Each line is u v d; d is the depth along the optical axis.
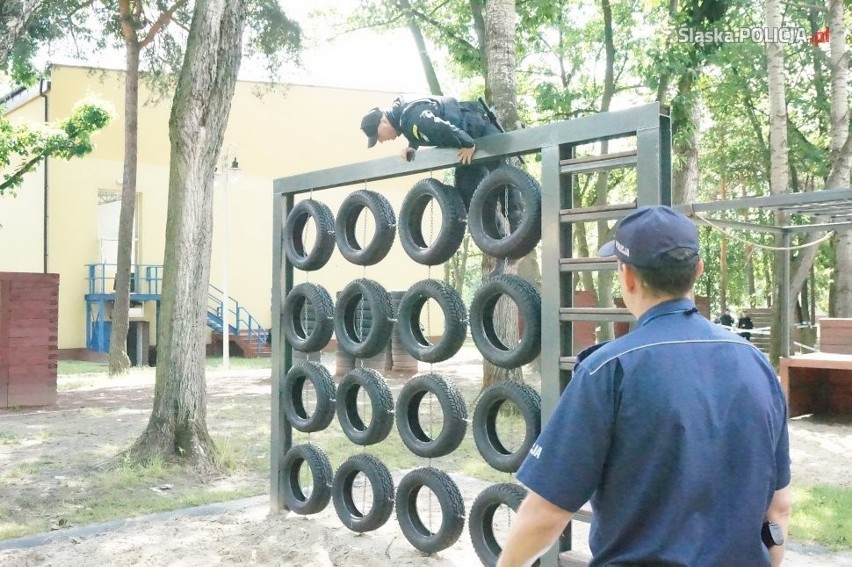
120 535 5.62
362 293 5.52
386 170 5.36
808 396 11.89
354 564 4.96
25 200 26.09
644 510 1.84
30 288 12.68
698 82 16.31
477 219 4.61
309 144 30.55
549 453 1.90
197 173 8.23
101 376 18.30
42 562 5.06
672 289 1.98
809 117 25.34
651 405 1.83
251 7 18.92
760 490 1.84
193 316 8.13
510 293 4.37
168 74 20.95
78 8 18.50
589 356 1.98
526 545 1.92
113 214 29.64
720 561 1.78
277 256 6.40
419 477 5.12
